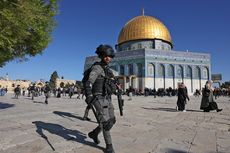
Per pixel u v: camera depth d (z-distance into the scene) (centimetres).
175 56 5562
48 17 909
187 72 5644
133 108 1412
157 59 5416
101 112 426
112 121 431
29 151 456
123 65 5628
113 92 447
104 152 454
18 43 837
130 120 880
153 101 2394
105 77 439
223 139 591
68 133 610
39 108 1319
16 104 1669
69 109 1251
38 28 847
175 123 837
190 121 894
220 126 784
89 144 505
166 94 4844
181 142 555
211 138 600
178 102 1318
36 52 971
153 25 5894
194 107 1614
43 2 912
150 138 588
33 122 777
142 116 1020
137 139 574
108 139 433
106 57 443
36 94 3334
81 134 600
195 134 646
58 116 946
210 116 1059
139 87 5366
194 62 5688
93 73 430
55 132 620
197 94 4500
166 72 5459
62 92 4016
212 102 1262
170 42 6088
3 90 3900
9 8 622
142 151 475
